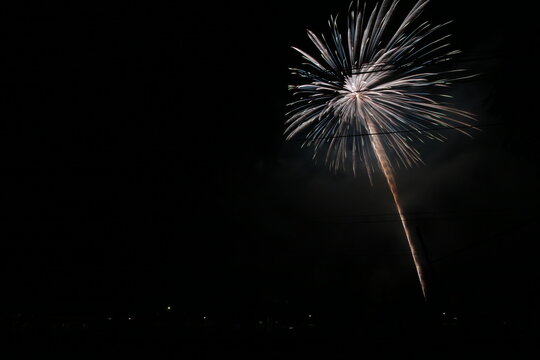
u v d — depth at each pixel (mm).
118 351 17500
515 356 14211
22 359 16531
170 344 18406
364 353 15836
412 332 17812
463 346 15797
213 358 16203
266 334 19734
